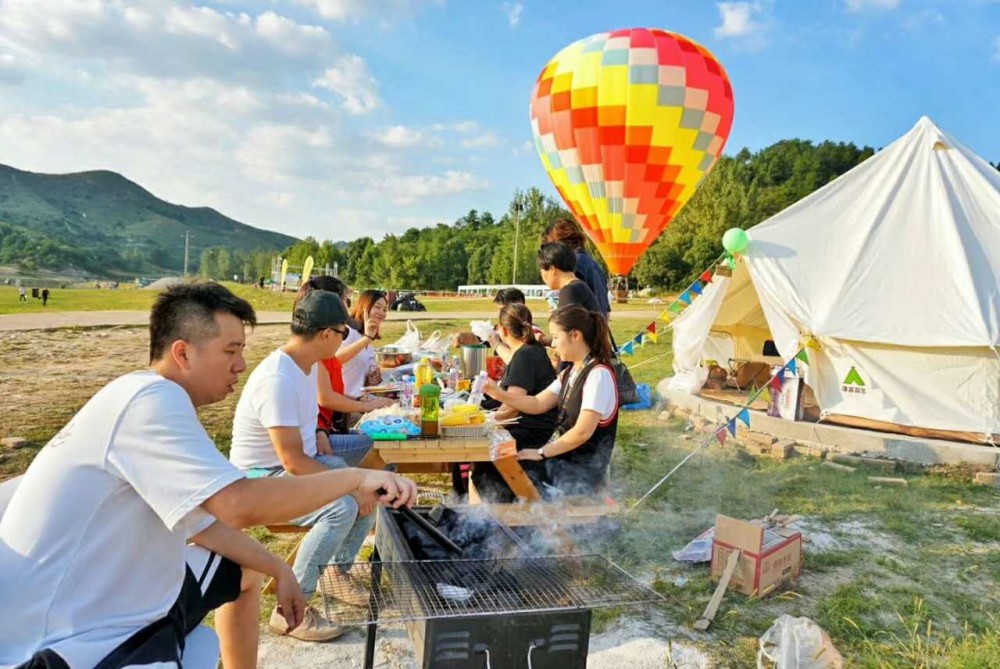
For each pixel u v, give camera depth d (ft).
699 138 34.76
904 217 26.91
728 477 20.90
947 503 18.84
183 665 6.85
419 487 19.03
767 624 11.98
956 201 26.73
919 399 24.09
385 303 21.66
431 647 6.86
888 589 13.53
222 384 6.90
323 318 11.28
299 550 11.09
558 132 36.19
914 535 16.40
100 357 48.55
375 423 13.15
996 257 25.22
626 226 37.29
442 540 8.71
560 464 14.08
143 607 6.37
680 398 31.01
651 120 33.88
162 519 6.06
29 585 5.93
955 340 23.22
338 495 6.75
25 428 24.41
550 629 7.18
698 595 12.94
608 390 13.89
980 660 10.72
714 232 179.32
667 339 65.16
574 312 14.21
